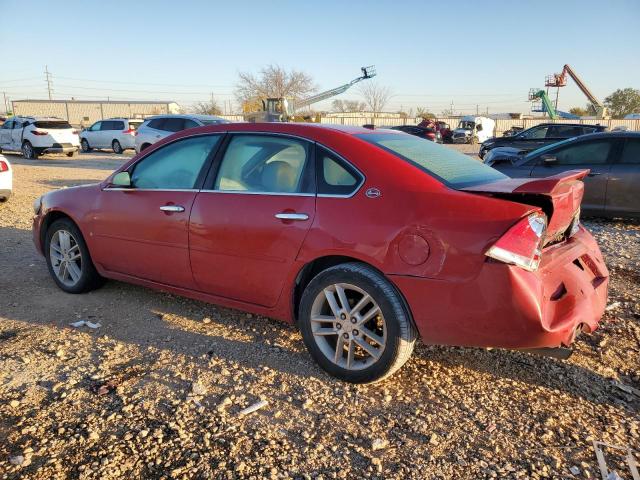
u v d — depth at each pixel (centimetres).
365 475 250
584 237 360
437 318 292
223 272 371
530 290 275
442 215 288
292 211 334
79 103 6469
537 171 888
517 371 348
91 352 368
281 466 255
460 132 4031
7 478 242
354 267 314
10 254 618
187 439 273
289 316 353
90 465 252
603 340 393
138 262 424
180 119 1638
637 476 249
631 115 5634
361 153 326
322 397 314
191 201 383
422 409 304
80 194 462
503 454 266
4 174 922
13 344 378
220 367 348
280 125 365
